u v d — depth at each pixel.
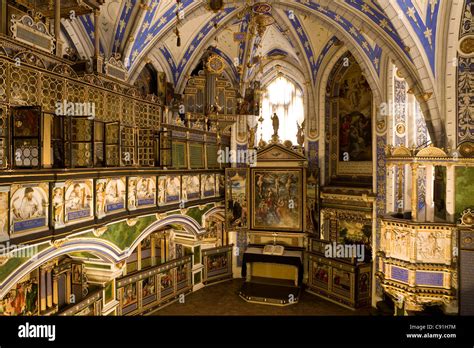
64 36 11.44
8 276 6.54
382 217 9.22
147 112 12.36
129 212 10.30
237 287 16.78
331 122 16.69
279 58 19.45
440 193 9.21
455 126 8.70
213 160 16.47
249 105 17.89
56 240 7.50
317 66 16.28
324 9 12.09
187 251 16.23
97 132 10.09
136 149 11.19
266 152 16.98
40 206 7.25
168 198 12.56
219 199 16.50
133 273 12.88
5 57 7.03
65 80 8.55
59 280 10.06
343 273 14.41
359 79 15.63
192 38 15.47
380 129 13.75
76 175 8.06
